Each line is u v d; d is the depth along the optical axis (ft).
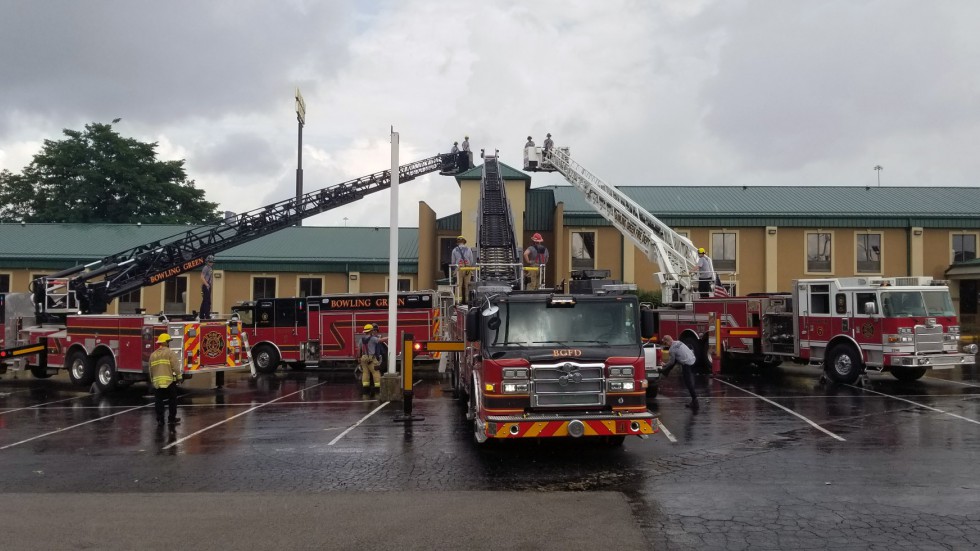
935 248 127.13
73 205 196.13
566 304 34.35
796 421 43.80
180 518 24.94
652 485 29.22
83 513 25.64
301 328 80.59
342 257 128.26
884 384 62.23
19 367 67.62
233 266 127.24
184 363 60.03
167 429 43.75
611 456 34.71
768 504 26.25
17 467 33.63
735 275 127.44
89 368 64.44
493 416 32.53
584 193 104.88
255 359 80.79
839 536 22.61
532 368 32.60
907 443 36.91
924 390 57.62
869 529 23.29
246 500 27.30
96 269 87.61
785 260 127.54
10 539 22.75
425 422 45.11
